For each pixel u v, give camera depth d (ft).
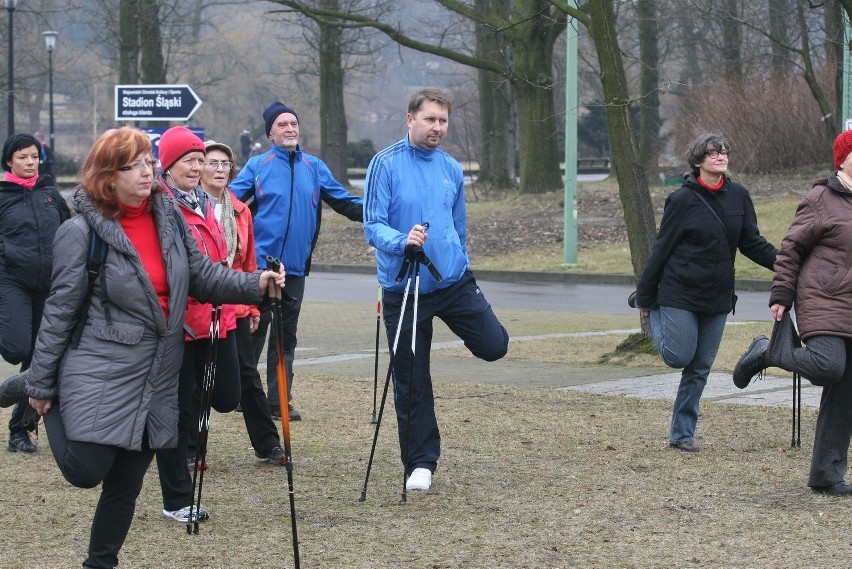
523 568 21.40
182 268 19.49
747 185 122.52
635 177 49.29
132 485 19.57
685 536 23.35
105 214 19.01
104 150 18.86
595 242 107.55
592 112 250.37
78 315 19.04
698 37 165.78
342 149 153.69
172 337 19.33
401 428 27.71
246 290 20.12
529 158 130.62
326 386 42.68
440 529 24.12
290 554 22.48
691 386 31.32
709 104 136.77
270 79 297.53
